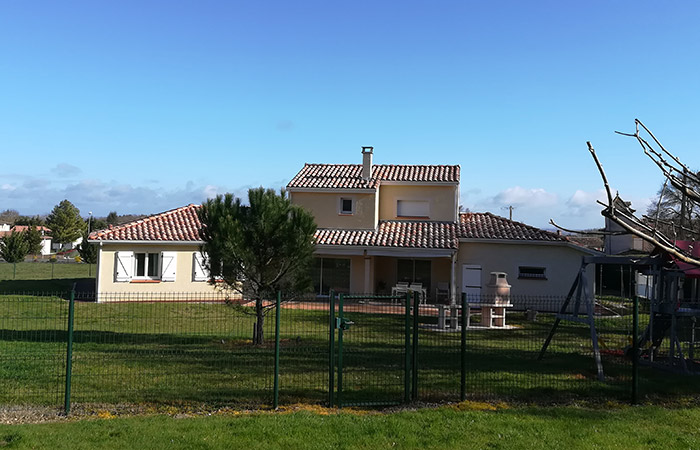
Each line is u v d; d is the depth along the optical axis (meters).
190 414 8.95
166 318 21.31
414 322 10.05
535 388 10.90
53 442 7.36
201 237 16.27
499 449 7.55
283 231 15.63
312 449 7.39
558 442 7.84
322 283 29.97
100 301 27.14
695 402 10.51
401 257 30.67
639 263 14.45
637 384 10.94
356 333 18.47
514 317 24.12
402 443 7.69
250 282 16.23
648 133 7.14
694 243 13.98
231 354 13.95
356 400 9.81
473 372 12.23
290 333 18.05
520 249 28.14
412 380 10.12
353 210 30.83
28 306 23.48
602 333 19.88
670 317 14.56
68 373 9.02
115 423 8.22
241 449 7.32
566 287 27.45
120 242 27.69
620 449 7.66
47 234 87.69
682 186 6.77
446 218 31.53
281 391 10.28
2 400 9.54
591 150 6.22
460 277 28.73
